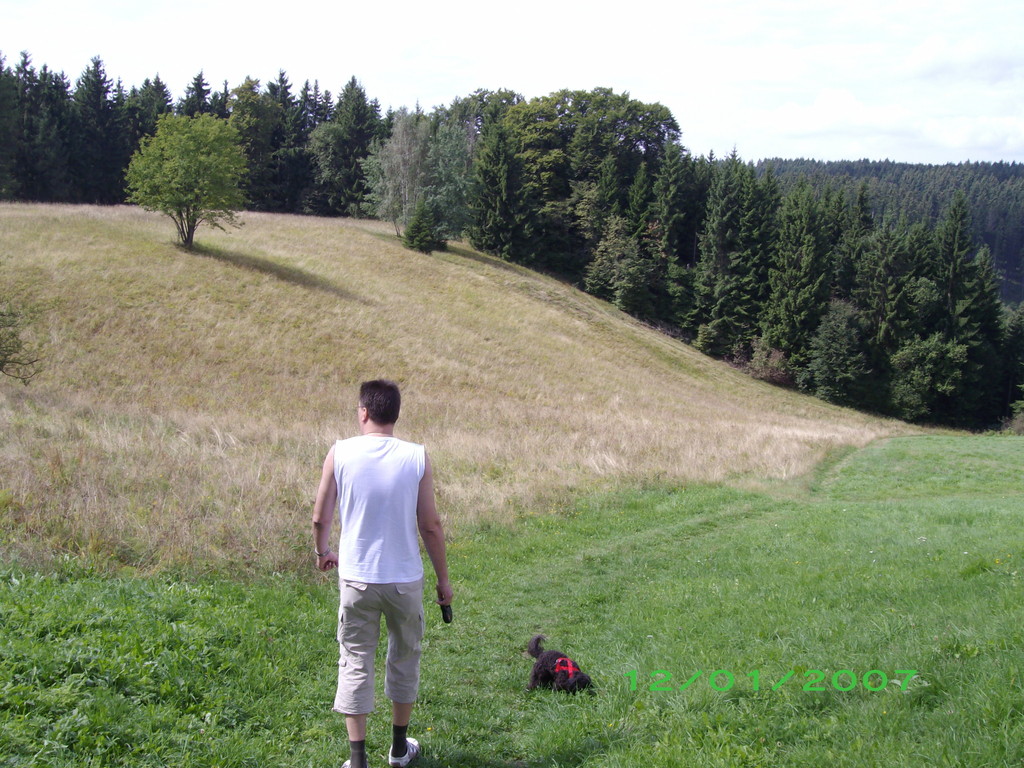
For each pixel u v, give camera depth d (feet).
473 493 39.55
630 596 24.56
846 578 23.18
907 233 196.54
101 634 14.88
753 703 13.35
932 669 13.44
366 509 11.77
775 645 17.02
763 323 192.54
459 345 118.83
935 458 77.20
